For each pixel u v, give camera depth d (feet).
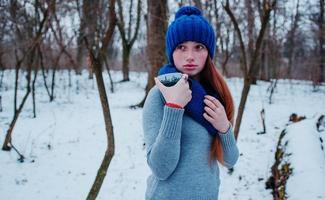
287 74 73.05
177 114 4.02
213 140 4.67
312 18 65.67
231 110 5.10
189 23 4.68
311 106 36.37
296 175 13.24
